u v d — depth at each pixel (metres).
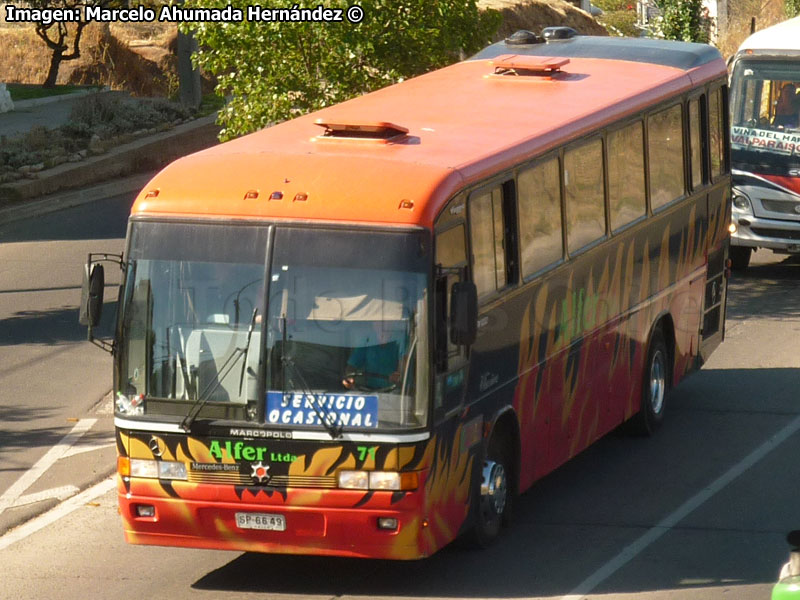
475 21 45.72
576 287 28.73
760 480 30.22
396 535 22.03
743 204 53.28
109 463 31.81
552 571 24.48
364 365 21.95
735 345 43.75
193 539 22.83
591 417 30.14
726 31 111.12
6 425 34.66
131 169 75.38
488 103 29.64
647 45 37.19
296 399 22.03
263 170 23.11
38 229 61.62
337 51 42.91
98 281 22.89
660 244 33.69
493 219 24.81
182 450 22.44
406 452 21.80
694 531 26.78
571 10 89.00
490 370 24.62
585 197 29.12
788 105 52.72
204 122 83.94
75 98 91.06
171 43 108.38
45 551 26.09
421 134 25.89
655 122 33.19
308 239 22.25
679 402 37.34
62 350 41.66
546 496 29.30
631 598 23.09
